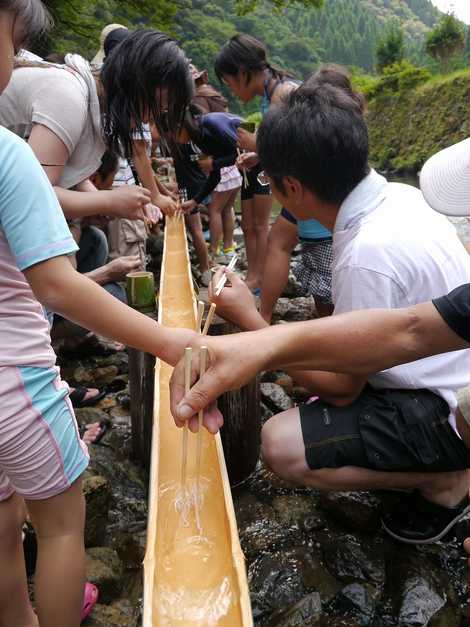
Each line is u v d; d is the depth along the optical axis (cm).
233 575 133
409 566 193
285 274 340
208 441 183
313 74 253
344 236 188
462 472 202
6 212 128
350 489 203
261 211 443
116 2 1189
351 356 151
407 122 1955
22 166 129
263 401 304
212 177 420
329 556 200
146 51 240
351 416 198
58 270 131
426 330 151
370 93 2258
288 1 1273
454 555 201
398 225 184
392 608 180
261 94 363
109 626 169
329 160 179
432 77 2039
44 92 220
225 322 236
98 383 320
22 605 157
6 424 132
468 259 198
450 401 192
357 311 156
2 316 133
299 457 198
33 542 184
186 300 295
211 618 127
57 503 145
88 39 1102
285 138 182
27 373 135
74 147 232
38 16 139
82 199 247
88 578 180
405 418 188
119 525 218
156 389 197
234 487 242
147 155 349
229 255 588
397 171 1862
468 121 1688
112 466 245
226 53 357
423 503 202
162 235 569
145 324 146
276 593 186
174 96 250
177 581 136
